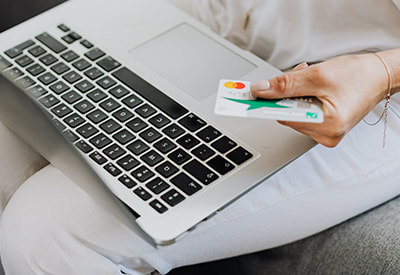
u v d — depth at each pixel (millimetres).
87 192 547
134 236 577
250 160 544
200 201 512
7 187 675
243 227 611
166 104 594
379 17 639
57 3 1203
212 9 761
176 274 971
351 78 543
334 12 647
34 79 632
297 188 607
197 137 562
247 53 664
